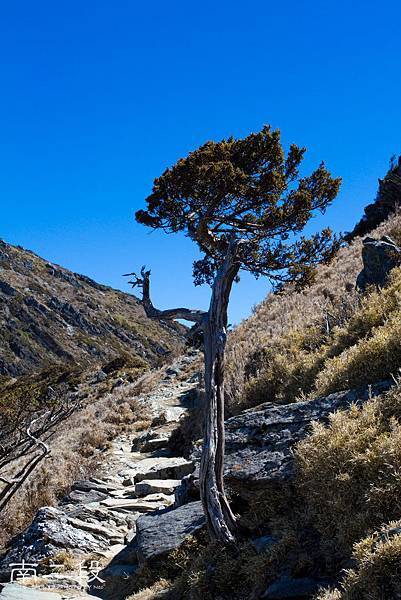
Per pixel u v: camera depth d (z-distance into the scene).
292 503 7.59
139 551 9.30
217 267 10.75
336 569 5.93
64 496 16.75
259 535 7.68
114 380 41.66
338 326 13.57
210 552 7.84
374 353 8.91
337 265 21.16
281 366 12.37
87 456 21.41
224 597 6.95
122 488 16.53
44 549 12.12
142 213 10.48
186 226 10.46
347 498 6.30
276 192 10.27
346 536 5.93
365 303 12.87
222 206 10.48
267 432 8.69
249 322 21.00
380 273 14.95
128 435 23.70
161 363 42.72
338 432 6.98
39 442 15.87
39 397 18.69
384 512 5.82
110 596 9.22
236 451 8.71
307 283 10.58
